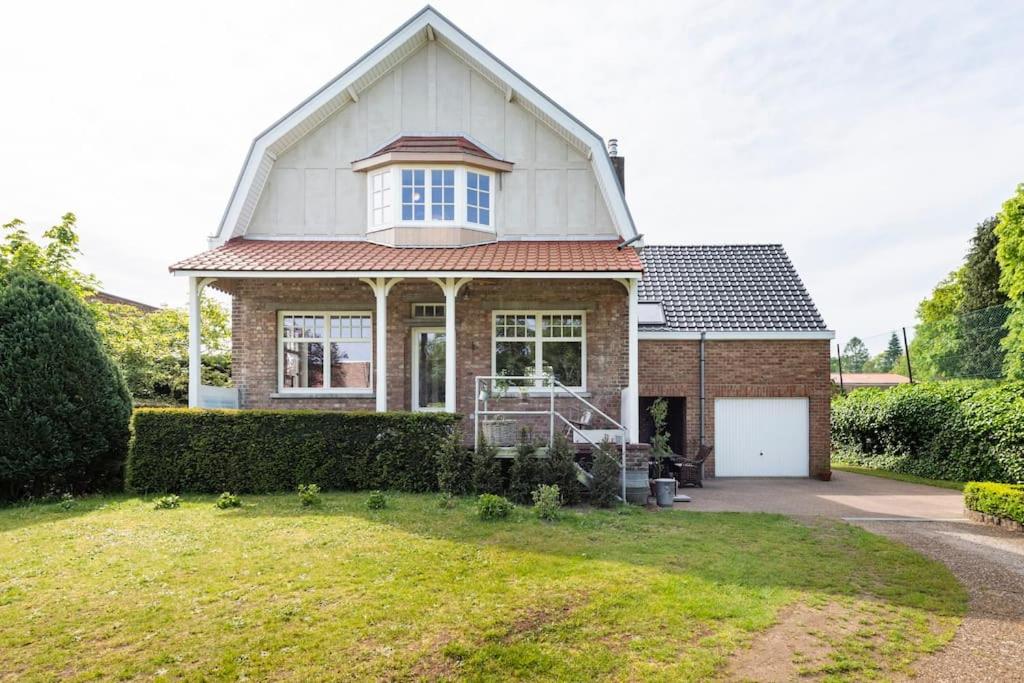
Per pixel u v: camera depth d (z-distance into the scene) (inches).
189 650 206.7
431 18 601.0
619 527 373.1
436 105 621.9
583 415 566.6
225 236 590.2
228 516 387.5
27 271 492.7
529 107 620.4
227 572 279.3
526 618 232.8
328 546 318.7
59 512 407.2
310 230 618.8
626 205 597.0
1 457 439.8
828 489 567.8
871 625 238.4
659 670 199.5
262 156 602.2
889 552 330.6
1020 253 958.4
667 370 645.9
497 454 458.9
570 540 336.5
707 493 535.2
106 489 491.2
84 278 771.4
